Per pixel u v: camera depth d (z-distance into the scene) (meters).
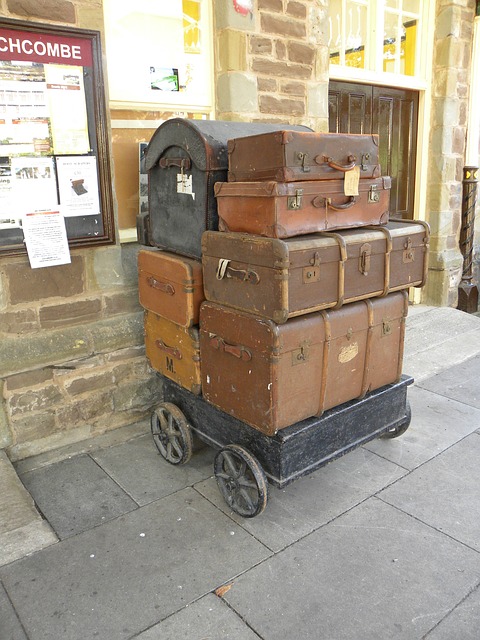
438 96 5.31
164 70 3.47
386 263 2.55
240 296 2.35
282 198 2.16
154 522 2.55
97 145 3.06
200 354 2.66
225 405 2.56
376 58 4.82
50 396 3.12
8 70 2.71
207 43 3.61
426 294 5.80
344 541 2.41
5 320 2.93
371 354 2.66
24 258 2.94
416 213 5.59
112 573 2.23
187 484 2.86
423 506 2.65
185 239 2.72
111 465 3.04
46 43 2.79
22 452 3.08
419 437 3.32
